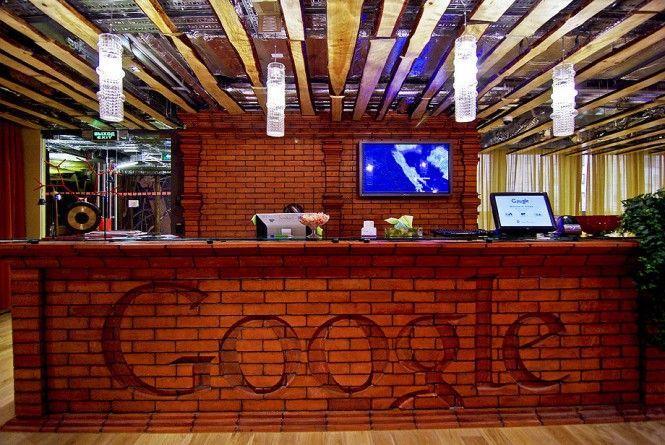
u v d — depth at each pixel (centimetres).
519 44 432
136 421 294
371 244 286
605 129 803
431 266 301
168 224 1033
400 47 439
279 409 302
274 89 416
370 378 305
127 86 510
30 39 400
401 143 665
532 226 327
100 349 299
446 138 677
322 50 456
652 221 288
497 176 1064
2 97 548
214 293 301
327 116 655
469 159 679
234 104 585
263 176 672
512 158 1071
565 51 438
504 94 556
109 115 346
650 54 460
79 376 300
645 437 283
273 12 339
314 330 302
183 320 301
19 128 693
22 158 698
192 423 293
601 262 304
